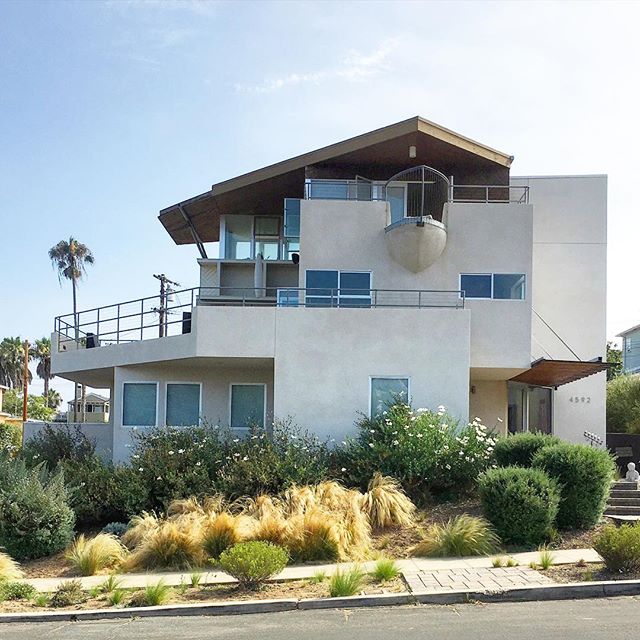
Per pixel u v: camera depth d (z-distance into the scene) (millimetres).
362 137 22703
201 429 19469
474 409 23609
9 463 17359
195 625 9547
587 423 24719
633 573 10992
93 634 9273
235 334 19203
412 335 18969
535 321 24781
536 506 13633
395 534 14633
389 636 8523
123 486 17109
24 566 14523
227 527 13703
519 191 25141
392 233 21344
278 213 28672
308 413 18859
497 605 10047
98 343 24094
